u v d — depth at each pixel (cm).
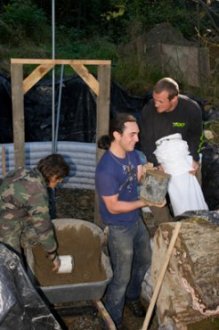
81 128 652
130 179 337
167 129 406
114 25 1267
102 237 386
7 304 280
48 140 647
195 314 313
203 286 288
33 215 324
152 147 415
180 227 314
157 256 341
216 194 481
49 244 334
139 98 656
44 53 983
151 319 380
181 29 1120
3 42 1057
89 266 376
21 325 288
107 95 436
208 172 492
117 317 365
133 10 1205
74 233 402
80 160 577
